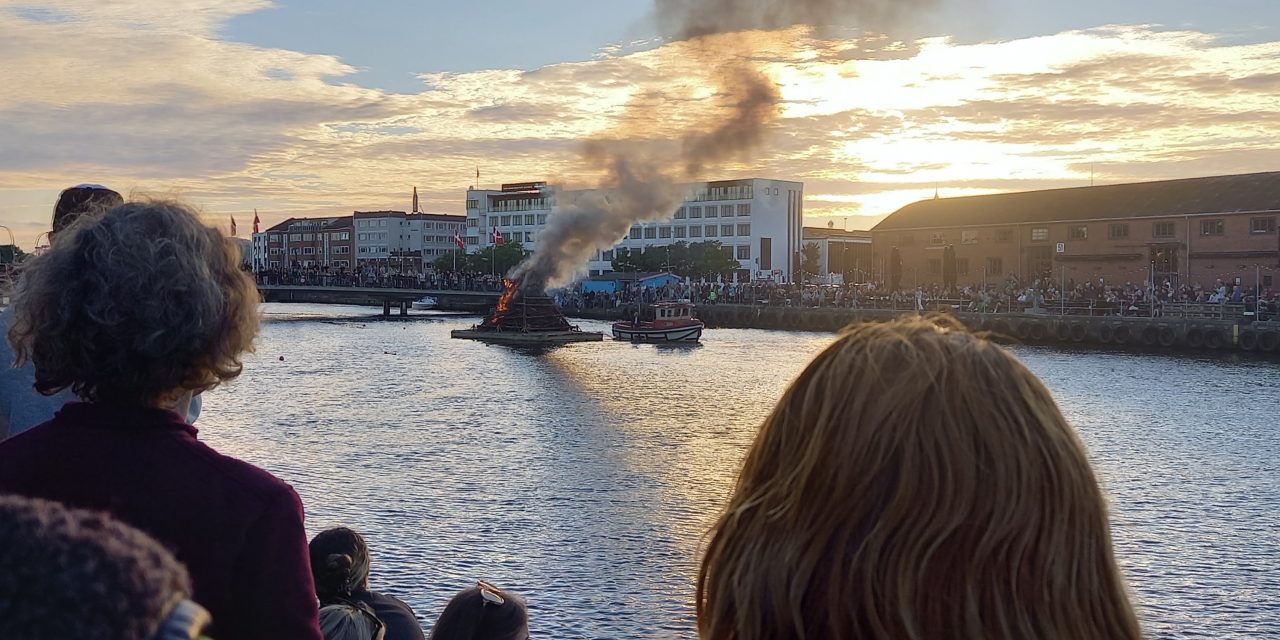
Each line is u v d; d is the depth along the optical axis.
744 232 141.12
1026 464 1.48
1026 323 68.88
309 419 31.05
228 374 2.57
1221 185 81.31
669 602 13.66
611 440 27.03
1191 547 16.64
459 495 20.06
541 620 13.05
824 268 162.62
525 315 70.19
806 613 1.52
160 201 2.56
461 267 145.50
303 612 2.33
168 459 2.34
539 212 157.75
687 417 31.66
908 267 98.69
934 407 1.50
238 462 2.42
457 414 32.28
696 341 70.06
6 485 2.29
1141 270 81.56
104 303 2.30
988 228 92.31
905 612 1.44
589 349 62.72
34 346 2.40
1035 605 1.46
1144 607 13.76
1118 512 19.11
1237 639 12.72
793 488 1.57
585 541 16.58
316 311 118.06
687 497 19.84
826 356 1.67
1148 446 26.59
